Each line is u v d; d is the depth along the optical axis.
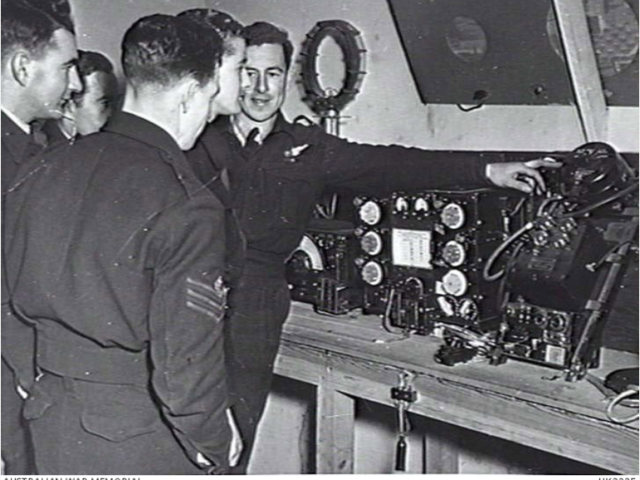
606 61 2.00
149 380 1.55
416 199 2.11
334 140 2.23
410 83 2.54
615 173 1.80
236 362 2.17
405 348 2.09
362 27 2.60
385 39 2.56
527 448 2.32
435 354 2.01
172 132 1.64
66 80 1.74
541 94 2.21
